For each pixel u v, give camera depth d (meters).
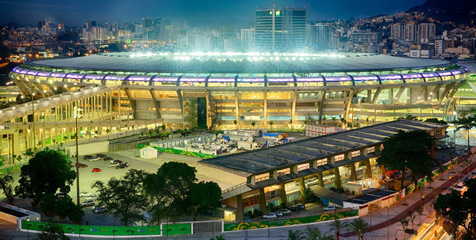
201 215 158.25
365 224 136.50
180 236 141.75
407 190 184.12
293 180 174.50
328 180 186.38
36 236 136.00
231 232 145.38
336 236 140.88
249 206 160.25
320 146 193.12
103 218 154.62
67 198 145.50
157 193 146.38
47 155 166.62
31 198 171.00
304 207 168.75
